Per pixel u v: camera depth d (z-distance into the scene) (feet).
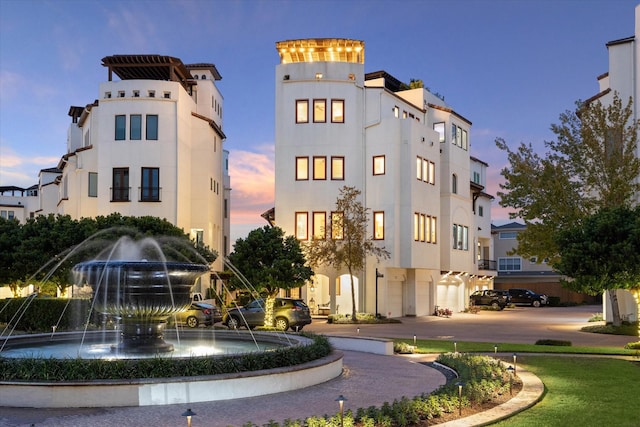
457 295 172.04
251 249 104.99
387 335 96.22
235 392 37.45
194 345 56.70
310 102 140.67
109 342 59.00
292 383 40.63
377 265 137.18
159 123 138.72
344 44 143.64
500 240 249.55
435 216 150.51
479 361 51.03
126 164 137.28
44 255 100.32
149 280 45.06
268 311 103.76
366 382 44.32
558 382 44.57
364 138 141.59
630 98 105.60
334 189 138.72
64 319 89.25
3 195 229.45
